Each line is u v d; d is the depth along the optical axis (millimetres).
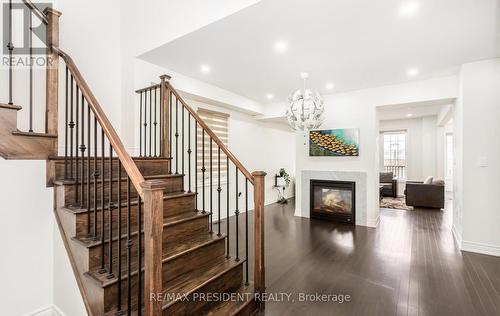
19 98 2439
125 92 3307
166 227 2062
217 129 4980
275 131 7066
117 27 3408
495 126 3250
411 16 2316
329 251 3396
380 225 4707
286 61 3387
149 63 3424
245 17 2350
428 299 2240
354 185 4809
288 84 4449
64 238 1887
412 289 2412
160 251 1315
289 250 3439
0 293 1875
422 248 3490
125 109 3301
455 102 4039
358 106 4777
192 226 2297
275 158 7074
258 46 2936
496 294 2318
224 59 3316
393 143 8477
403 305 2154
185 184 4199
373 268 2865
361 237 3990
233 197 5371
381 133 8625
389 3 2131
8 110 1886
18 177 1939
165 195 2408
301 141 5426
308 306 2152
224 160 5090
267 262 3043
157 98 3479
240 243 3713
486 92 3297
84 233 1858
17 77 2430
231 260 2273
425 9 2207
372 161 4652
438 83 4020
